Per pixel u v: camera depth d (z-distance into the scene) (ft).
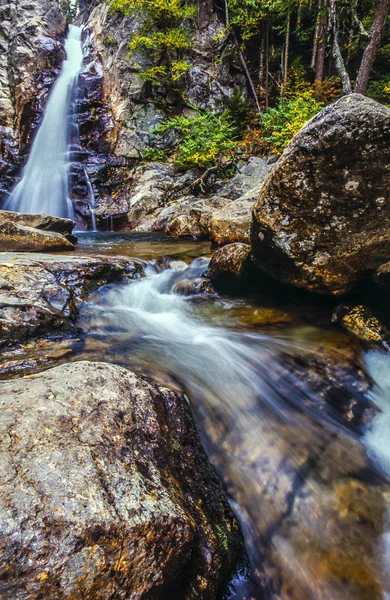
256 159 36.83
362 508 6.42
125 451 5.10
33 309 10.44
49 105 46.80
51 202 41.19
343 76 32.89
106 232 35.96
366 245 10.31
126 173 42.78
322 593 5.34
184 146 39.19
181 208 35.32
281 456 7.23
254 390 8.79
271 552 5.78
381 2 29.91
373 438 8.14
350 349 10.43
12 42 48.47
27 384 6.00
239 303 14.53
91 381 6.18
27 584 3.40
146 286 16.51
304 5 46.47
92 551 3.76
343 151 9.26
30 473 4.23
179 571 4.38
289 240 10.91
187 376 8.82
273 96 51.21
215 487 6.25
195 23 48.42
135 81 45.68
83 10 72.49
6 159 42.96
